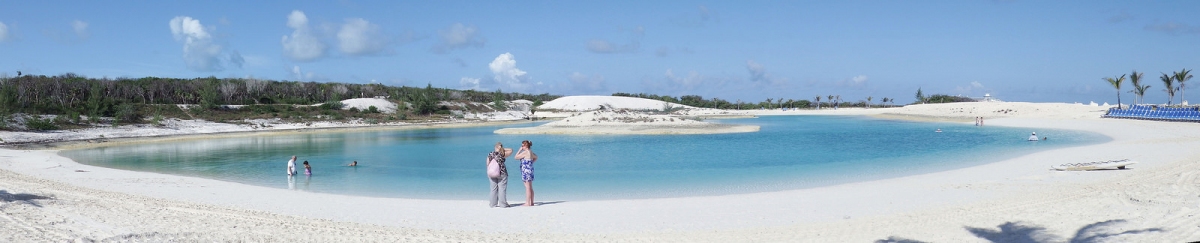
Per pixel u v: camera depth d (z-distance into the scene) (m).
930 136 44.59
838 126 64.88
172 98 88.12
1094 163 21.16
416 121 79.81
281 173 23.89
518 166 26.81
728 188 18.89
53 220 10.79
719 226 12.20
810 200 15.49
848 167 24.23
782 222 12.56
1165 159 22.14
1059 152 27.77
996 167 22.31
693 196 17.25
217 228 10.80
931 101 150.62
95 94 62.59
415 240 10.52
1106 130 45.69
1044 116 70.31
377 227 12.03
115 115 59.06
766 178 21.19
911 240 10.02
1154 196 12.69
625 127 54.19
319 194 17.88
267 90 103.00
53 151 36.38
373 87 128.88
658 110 126.06
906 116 93.50
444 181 21.22
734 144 37.97
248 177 22.56
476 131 59.66
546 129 54.44
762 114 118.81
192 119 63.16
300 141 45.09
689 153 31.67
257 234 10.41
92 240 9.29
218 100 74.94
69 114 55.41
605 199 16.88
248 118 68.12
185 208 13.53
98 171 23.42
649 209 14.44
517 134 51.91
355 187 19.75
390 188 19.52
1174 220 10.14
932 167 23.58
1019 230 10.36
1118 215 10.98
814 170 23.39
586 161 27.78
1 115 48.62
